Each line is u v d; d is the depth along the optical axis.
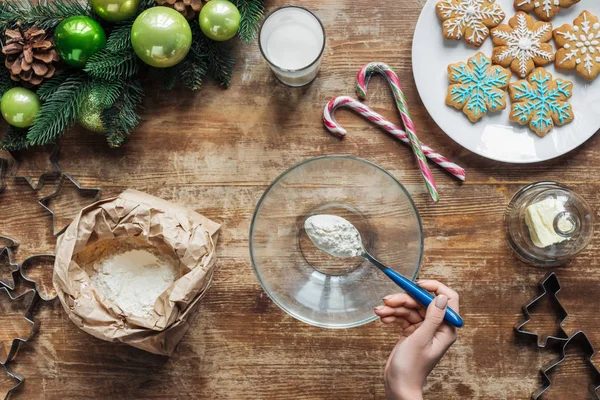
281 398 0.95
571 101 0.94
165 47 0.84
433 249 0.95
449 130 0.93
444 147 0.96
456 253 0.95
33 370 0.95
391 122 0.96
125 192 0.93
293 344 0.95
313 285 0.96
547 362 0.95
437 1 0.93
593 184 0.95
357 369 0.95
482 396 0.95
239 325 0.95
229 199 0.96
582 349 0.95
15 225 0.96
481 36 0.93
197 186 0.96
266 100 0.96
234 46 0.95
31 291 0.94
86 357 0.96
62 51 0.86
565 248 0.92
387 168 0.95
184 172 0.96
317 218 0.93
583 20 0.93
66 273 0.86
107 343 0.95
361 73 0.94
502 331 0.95
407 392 0.85
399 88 0.93
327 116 0.94
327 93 0.96
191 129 0.96
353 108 0.94
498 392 0.95
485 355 0.95
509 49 0.93
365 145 0.96
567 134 0.93
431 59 0.94
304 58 0.91
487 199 0.95
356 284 0.95
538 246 0.92
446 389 0.95
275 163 0.96
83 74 0.90
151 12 0.84
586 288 0.95
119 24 0.89
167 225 0.88
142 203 0.89
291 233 0.96
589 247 0.95
